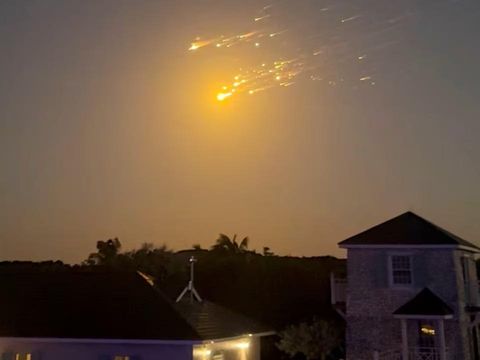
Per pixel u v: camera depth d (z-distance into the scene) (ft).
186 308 84.23
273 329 114.83
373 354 87.92
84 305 78.13
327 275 130.52
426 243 93.30
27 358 73.87
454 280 91.45
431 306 88.48
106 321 74.54
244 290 133.69
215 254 180.04
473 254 107.24
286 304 129.29
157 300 77.25
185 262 175.01
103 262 187.52
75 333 73.10
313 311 127.34
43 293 81.66
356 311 94.99
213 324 81.71
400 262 94.84
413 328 91.56
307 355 111.24
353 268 96.89
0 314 78.07
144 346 71.67
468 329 95.35
